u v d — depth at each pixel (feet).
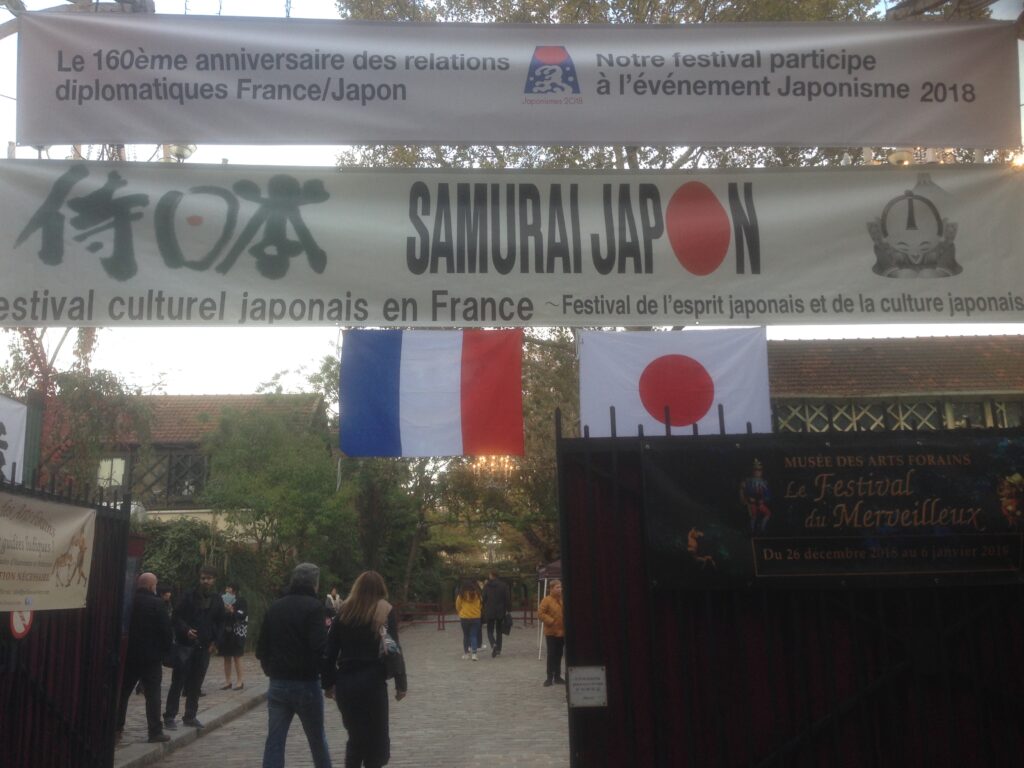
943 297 23.62
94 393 62.59
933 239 23.80
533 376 67.77
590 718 18.49
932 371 76.89
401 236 23.49
